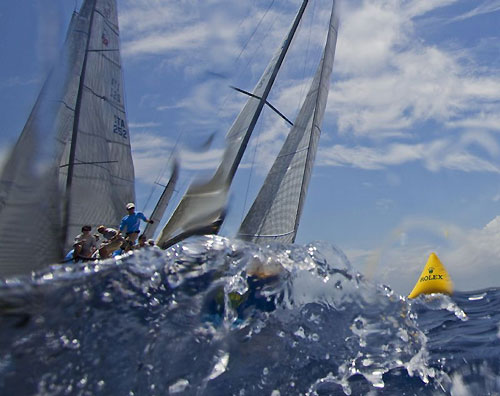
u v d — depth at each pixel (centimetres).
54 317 351
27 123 755
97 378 336
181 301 401
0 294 346
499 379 418
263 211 2112
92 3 1772
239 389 374
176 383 362
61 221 755
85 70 1739
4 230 709
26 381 319
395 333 463
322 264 488
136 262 408
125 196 1927
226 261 448
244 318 433
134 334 365
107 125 1861
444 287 1395
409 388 401
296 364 414
